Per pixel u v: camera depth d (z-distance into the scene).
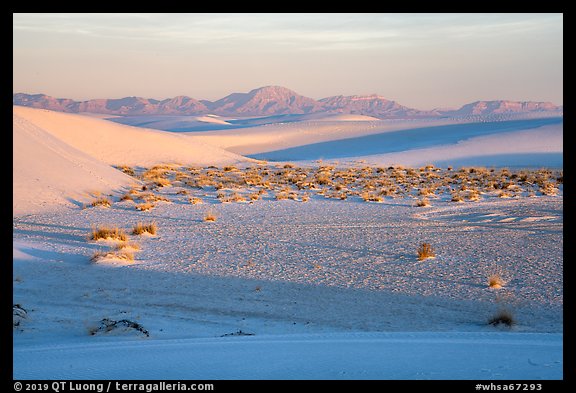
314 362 8.75
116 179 45.00
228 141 135.00
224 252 21.72
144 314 13.99
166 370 8.48
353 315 13.81
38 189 35.66
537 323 13.02
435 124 168.38
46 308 14.55
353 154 109.00
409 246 22.78
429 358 8.91
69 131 74.25
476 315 13.80
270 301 15.14
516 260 20.14
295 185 49.34
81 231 26.41
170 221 29.83
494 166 72.75
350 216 31.66
